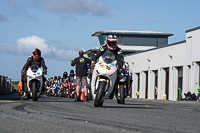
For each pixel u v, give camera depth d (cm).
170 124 524
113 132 390
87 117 595
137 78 4219
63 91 2719
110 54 930
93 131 389
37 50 1352
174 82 3114
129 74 1394
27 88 1341
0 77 3994
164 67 3319
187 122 572
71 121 498
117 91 1289
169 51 3216
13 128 397
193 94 2709
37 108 809
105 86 923
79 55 1462
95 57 974
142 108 997
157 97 3450
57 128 404
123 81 1262
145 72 3928
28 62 1348
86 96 1450
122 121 541
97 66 918
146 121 559
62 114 641
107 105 1128
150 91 3650
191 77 2806
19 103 996
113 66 916
